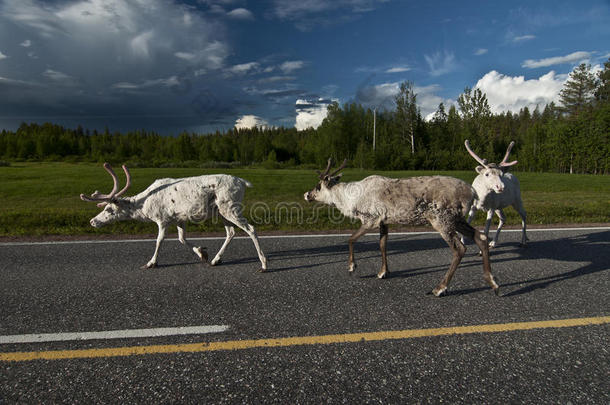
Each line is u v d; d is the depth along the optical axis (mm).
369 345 3244
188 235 8039
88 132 145375
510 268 5543
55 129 133625
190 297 4371
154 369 2881
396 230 8594
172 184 5637
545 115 88188
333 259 6113
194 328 3557
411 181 4895
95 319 3756
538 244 7051
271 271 5445
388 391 2613
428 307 4086
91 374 2814
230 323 3672
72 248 6754
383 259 5109
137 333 3457
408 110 49625
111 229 8414
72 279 5008
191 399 2523
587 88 59156
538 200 13812
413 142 49906
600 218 9578
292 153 94500
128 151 91625
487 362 2986
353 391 2611
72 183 18812
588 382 2734
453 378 2771
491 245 6938
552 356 3080
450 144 52469
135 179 20922
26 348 3186
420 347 3213
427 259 6094
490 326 3609
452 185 4645
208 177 5652
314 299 4320
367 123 61688
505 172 6703
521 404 2492
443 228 4633
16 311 3951
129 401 2502
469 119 51719
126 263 5812
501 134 72625
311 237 7848
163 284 4828
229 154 89438
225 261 5988
